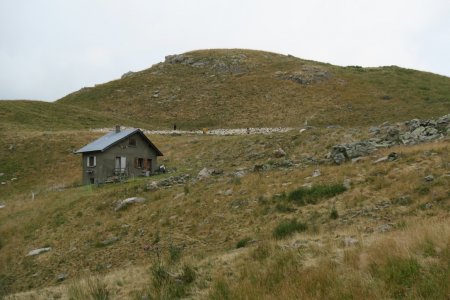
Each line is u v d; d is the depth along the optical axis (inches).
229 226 854.5
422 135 1144.8
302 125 2699.3
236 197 991.6
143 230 957.8
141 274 569.9
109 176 1807.3
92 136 2662.4
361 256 418.3
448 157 869.8
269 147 1595.7
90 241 984.3
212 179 1220.5
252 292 375.2
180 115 3435.0
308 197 866.1
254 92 3614.7
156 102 3799.2
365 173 921.5
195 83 4084.6
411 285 328.2
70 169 2180.1
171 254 639.8
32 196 1620.3
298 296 345.1
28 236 1134.4
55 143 2527.1
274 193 950.4
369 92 3206.2
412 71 3826.3
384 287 332.8
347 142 1349.7
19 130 2878.9
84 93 4424.2
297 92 3449.8
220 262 532.4
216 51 4923.7
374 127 1427.2
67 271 847.7
